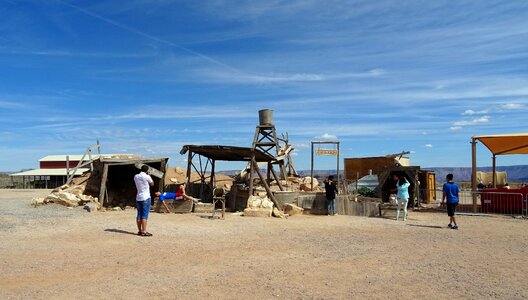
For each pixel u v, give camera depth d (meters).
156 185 24.48
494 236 13.60
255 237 12.69
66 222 15.44
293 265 8.93
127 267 8.54
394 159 31.34
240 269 8.49
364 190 27.80
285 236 13.00
